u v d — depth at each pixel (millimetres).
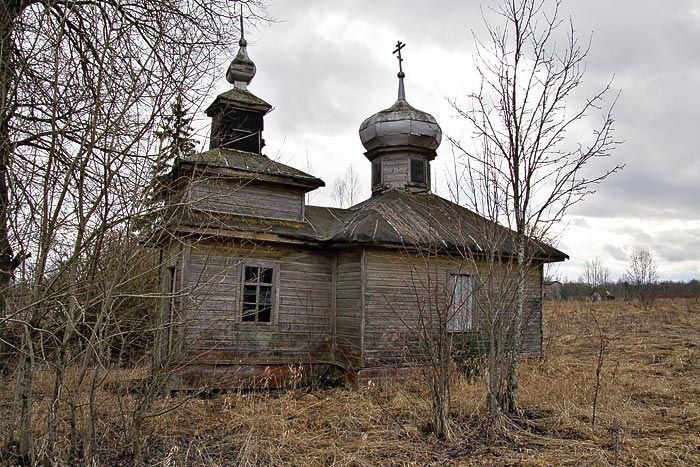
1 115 5949
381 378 13039
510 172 8938
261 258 13500
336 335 14242
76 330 5848
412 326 13555
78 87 6172
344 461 7031
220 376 12289
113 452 7074
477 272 9430
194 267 12469
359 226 13633
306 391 12789
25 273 5930
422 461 7102
